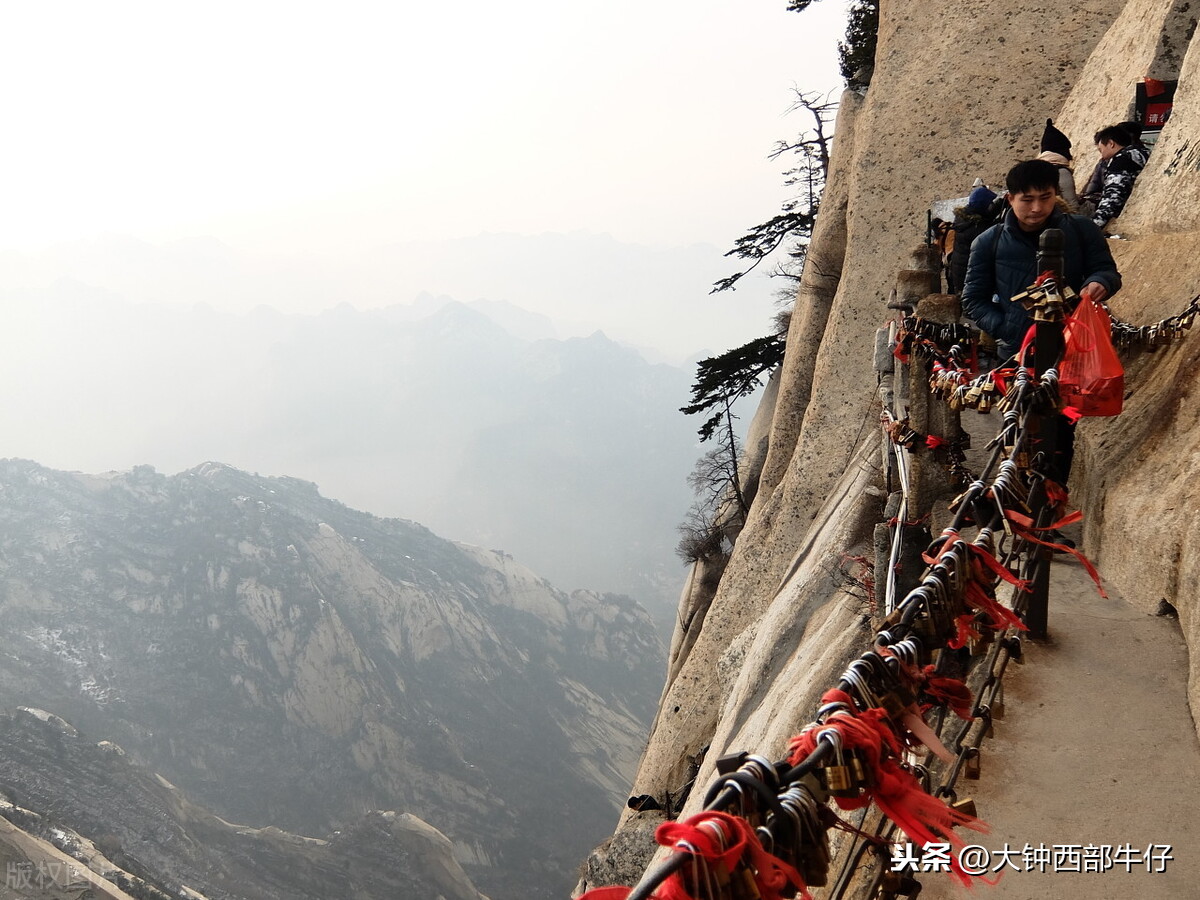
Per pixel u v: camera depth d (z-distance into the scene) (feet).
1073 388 14.53
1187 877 9.80
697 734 77.56
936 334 22.34
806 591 51.47
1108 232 27.27
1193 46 26.02
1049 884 9.91
